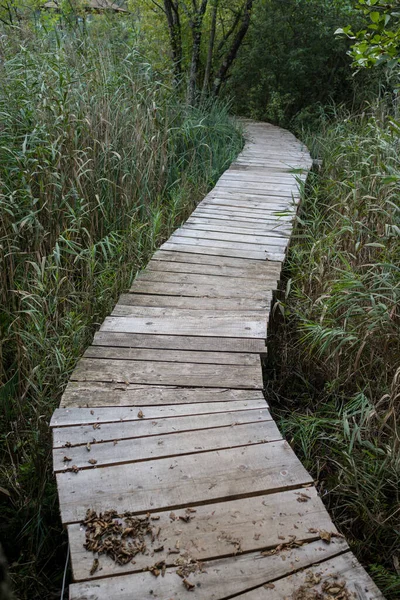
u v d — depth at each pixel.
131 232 4.85
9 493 2.88
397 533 2.53
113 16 8.68
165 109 7.00
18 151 4.68
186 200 6.15
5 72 5.38
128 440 2.32
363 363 3.54
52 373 3.29
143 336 3.18
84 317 3.87
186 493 2.04
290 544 1.82
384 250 3.91
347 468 2.86
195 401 2.61
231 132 8.85
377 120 6.29
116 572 1.72
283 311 3.64
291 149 8.90
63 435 2.35
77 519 1.92
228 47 12.16
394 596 2.32
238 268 4.19
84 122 5.18
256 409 2.55
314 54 11.55
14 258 4.39
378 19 3.77
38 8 8.78
